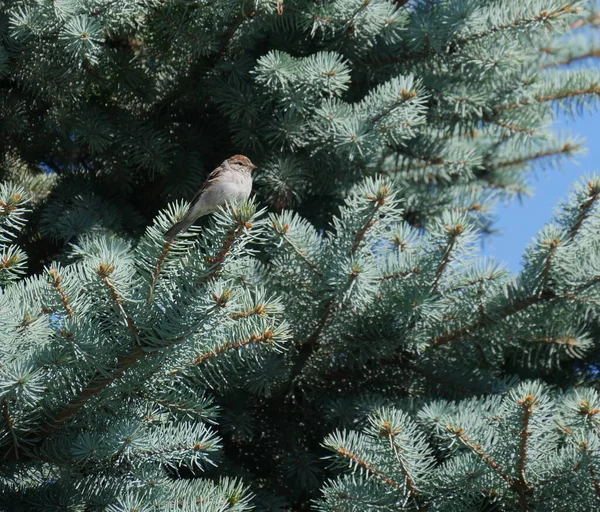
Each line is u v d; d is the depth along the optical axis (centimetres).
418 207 1183
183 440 642
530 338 878
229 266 639
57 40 886
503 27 950
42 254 1070
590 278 791
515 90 1035
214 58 984
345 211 810
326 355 876
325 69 908
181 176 1030
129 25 962
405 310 820
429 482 702
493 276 828
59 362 602
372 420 791
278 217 805
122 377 624
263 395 909
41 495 665
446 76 1016
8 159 1077
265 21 947
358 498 703
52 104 980
